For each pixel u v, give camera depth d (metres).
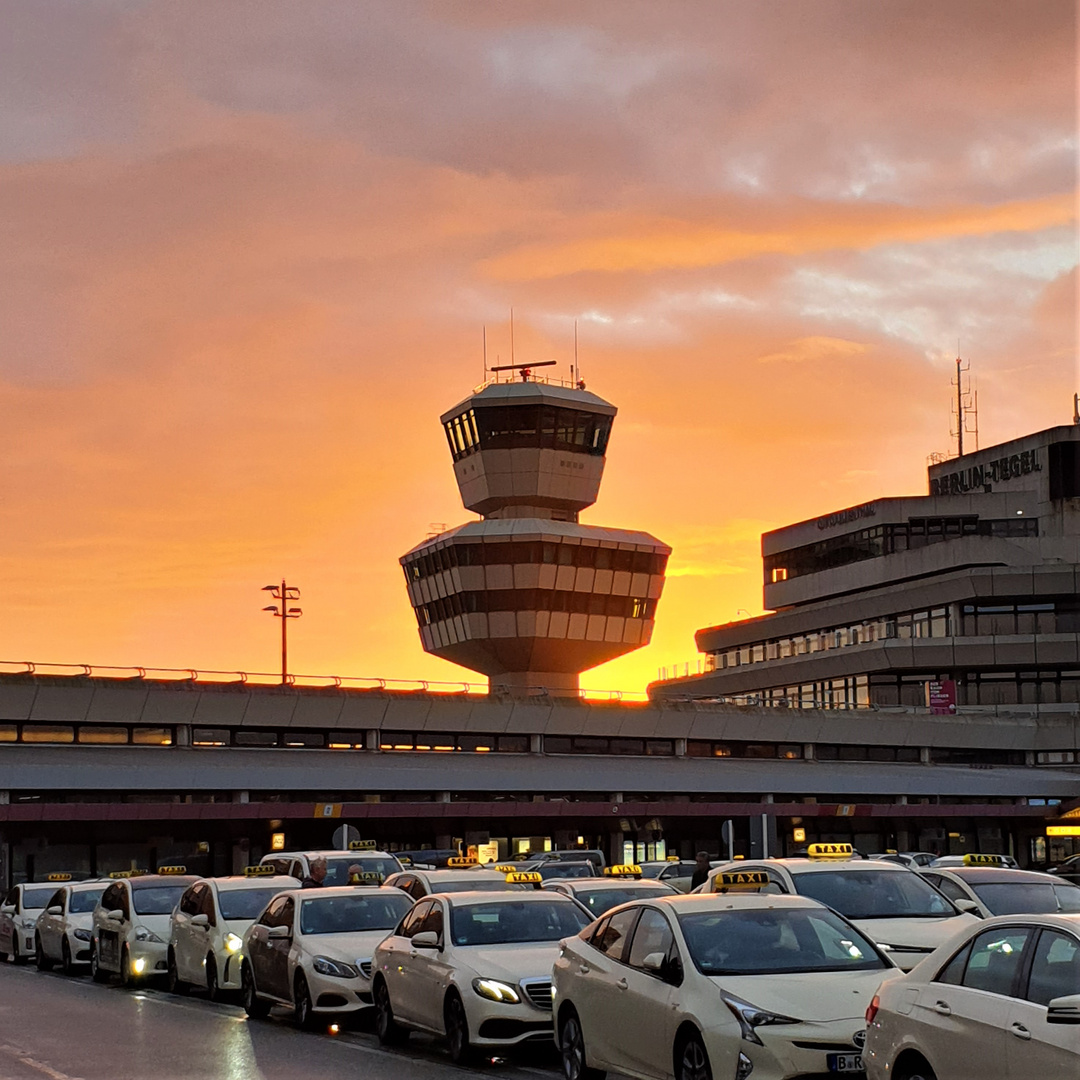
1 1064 17.66
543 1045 17.44
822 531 130.00
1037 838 95.25
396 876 28.41
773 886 18.94
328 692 77.06
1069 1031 9.67
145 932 28.05
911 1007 11.10
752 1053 12.28
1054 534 114.06
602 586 116.31
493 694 82.50
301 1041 19.83
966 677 113.75
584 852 52.16
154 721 72.62
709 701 90.25
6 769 65.00
